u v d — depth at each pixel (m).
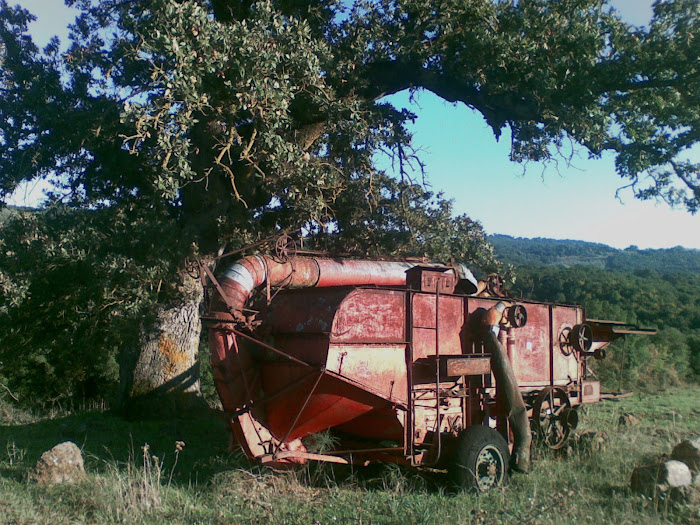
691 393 22.70
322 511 6.86
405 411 8.19
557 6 14.23
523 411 9.13
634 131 14.36
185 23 10.91
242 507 7.05
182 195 15.51
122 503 6.64
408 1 14.61
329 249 15.05
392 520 6.53
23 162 14.35
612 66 13.72
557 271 52.12
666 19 13.86
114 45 14.56
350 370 7.66
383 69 16.14
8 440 11.04
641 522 6.53
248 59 11.13
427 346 8.62
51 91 14.54
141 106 10.69
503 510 6.80
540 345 10.90
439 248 15.23
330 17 15.27
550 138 15.31
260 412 8.14
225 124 13.51
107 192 15.82
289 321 8.09
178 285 13.80
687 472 7.63
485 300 9.79
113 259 12.19
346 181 14.46
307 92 13.04
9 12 15.16
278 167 12.06
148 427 13.21
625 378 24.12
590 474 8.87
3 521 6.04
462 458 7.98
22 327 16.39
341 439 8.85
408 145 15.30
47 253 12.44
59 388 20.34
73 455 7.83
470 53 14.26
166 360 14.52
